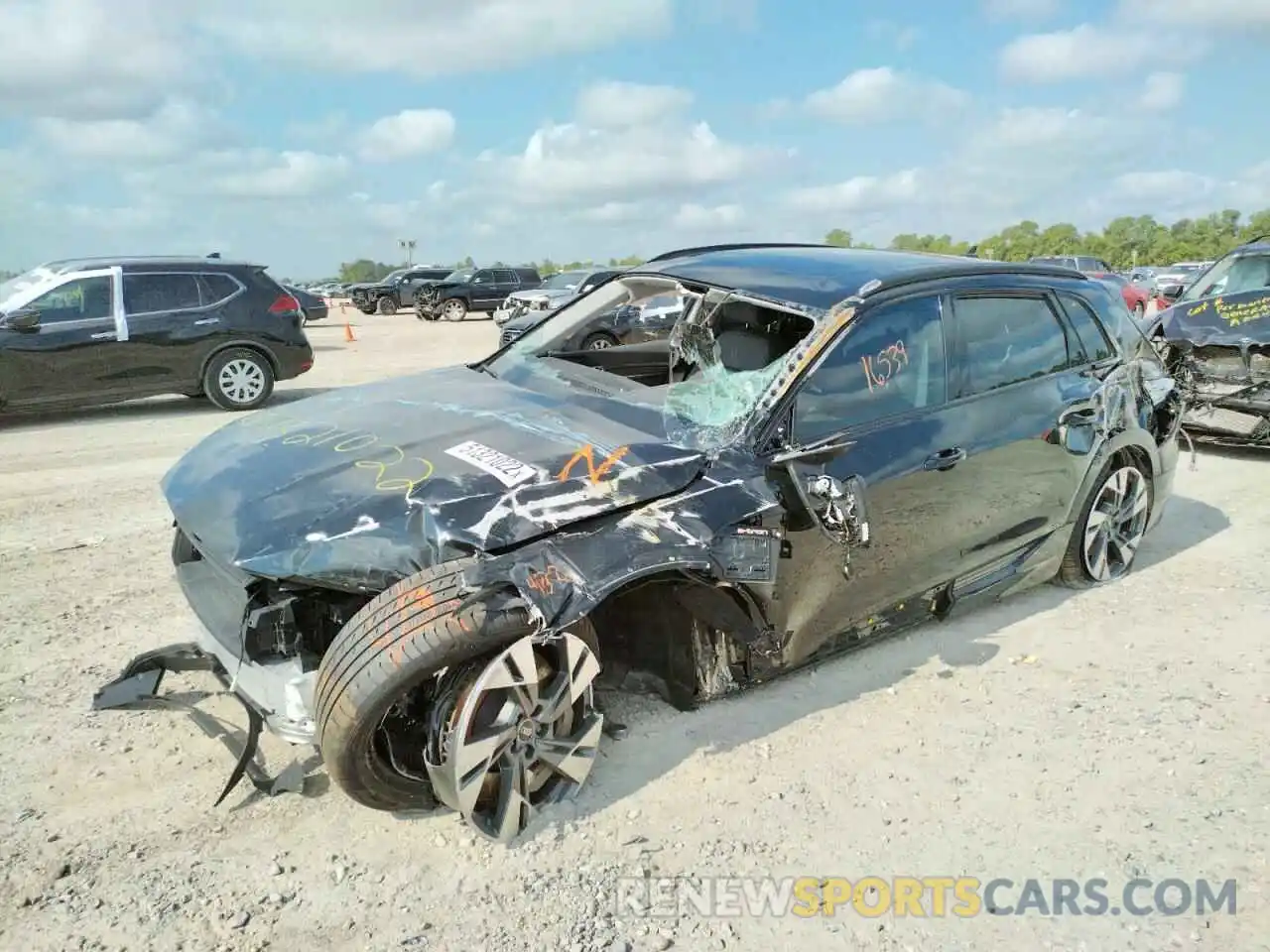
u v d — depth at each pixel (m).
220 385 10.57
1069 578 4.91
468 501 2.76
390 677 2.46
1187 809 3.08
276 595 2.84
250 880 2.65
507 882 2.66
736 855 2.81
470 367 4.58
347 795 2.78
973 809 3.06
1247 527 6.07
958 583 4.13
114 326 9.81
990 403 4.07
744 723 3.52
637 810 2.99
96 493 6.68
